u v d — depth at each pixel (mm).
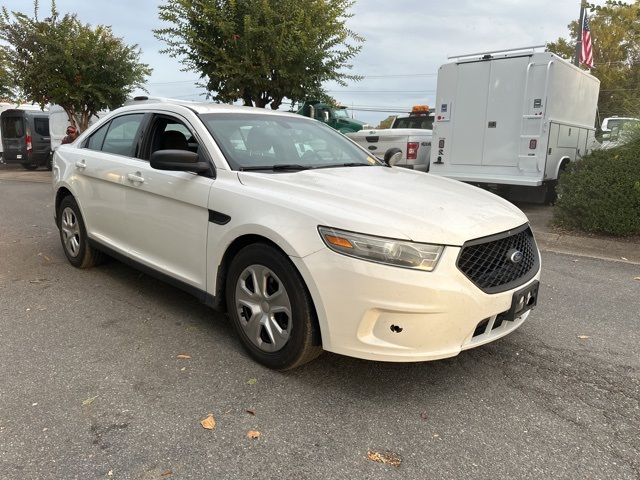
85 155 5277
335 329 3006
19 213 9594
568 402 3146
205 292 3832
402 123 14672
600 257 6668
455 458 2617
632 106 10406
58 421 2869
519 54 8953
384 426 2875
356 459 2600
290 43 11273
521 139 9117
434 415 2988
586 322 4395
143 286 5125
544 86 8773
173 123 4367
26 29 15492
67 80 16047
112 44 16156
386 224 2920
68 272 5566
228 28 11328
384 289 2852
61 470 2488
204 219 3738
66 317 4340
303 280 3113
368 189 3455
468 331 2984
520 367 3568
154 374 3396
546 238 7445
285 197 3312
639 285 5469
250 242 3514
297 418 2932
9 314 4402
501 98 9242
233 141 4023
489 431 2846
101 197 4926
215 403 3068
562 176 7902
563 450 2691
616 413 3037
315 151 4434
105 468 2508
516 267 3291
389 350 2920
